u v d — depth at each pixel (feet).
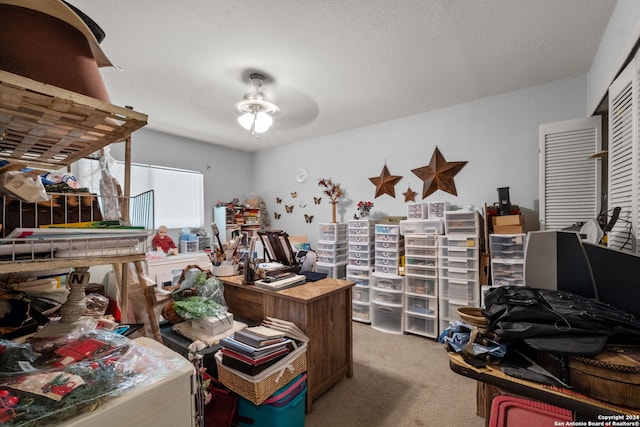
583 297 4.06
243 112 10.09
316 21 5.90
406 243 10.22
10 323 2.92
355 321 11.51
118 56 7.11
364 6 5.50
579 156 7.64
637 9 4.62
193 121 11.85
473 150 10.21
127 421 1.94
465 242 9.07
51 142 2.73
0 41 1.82
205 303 6.09
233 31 6.21
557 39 6.62
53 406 1.77
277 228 16.30
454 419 5.73
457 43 6.73
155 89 8.93
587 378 2.92
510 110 9.50
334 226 12.51
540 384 3.15
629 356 2.91
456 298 9.21
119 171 11.94
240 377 4.84
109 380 2.06
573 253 4.44
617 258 3.69
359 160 13.08
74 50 2.09
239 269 8.02
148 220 3.37
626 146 4.88
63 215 2.65
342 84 8.75
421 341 9.48
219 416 4.87
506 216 8.58
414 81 8.64
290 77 8.27
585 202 7.54
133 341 2.77
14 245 1.97
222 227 14.66
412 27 6.14
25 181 2.18
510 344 3.66
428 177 11.10
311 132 13.76
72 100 1.94
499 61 7.57
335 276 12.13
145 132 12.85
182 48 6.81
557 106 8.74
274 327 5.82
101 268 5.82
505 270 8.48
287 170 15.83
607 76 6.17
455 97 9.87
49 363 2.17
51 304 3.60
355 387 6.82
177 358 2.52
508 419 3.47
